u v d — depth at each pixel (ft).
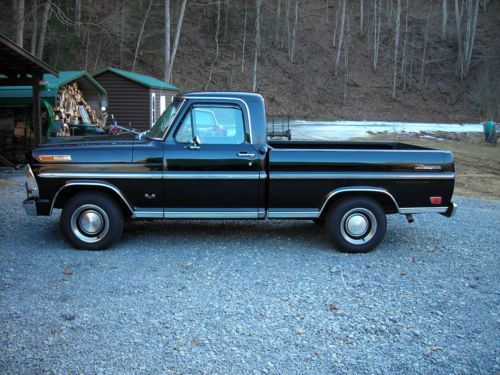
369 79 199.52
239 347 12.99
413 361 12.53
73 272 18.17
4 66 41.63
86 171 20.58
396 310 15.57
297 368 12.08
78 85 67.77
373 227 21.54
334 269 19.31
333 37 218.18
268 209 21.33
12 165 49.08
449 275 19.10
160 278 17.83
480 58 209.97
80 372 11.63
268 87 178.19
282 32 213.05
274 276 18.39
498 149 89.92
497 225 28.48
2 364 11.85
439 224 28.19
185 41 182.39
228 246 22.16
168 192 20.97
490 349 13.21
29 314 14.56
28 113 50.75
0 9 100.22
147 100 88.89
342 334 13.87
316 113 172.14
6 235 23.04
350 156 21.08
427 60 210.79
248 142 21.15
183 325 14.14
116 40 146.61
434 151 21.48
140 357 12.36
